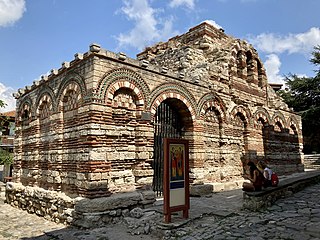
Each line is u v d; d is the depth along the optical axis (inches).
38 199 471.8
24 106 598.9
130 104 434.0
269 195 428.8
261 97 755.4
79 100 413.7
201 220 354.9
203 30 701.9
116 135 406.6
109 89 402.9
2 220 442.6
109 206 367.2
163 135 513.0
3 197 684.7
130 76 430.6
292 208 406.0
